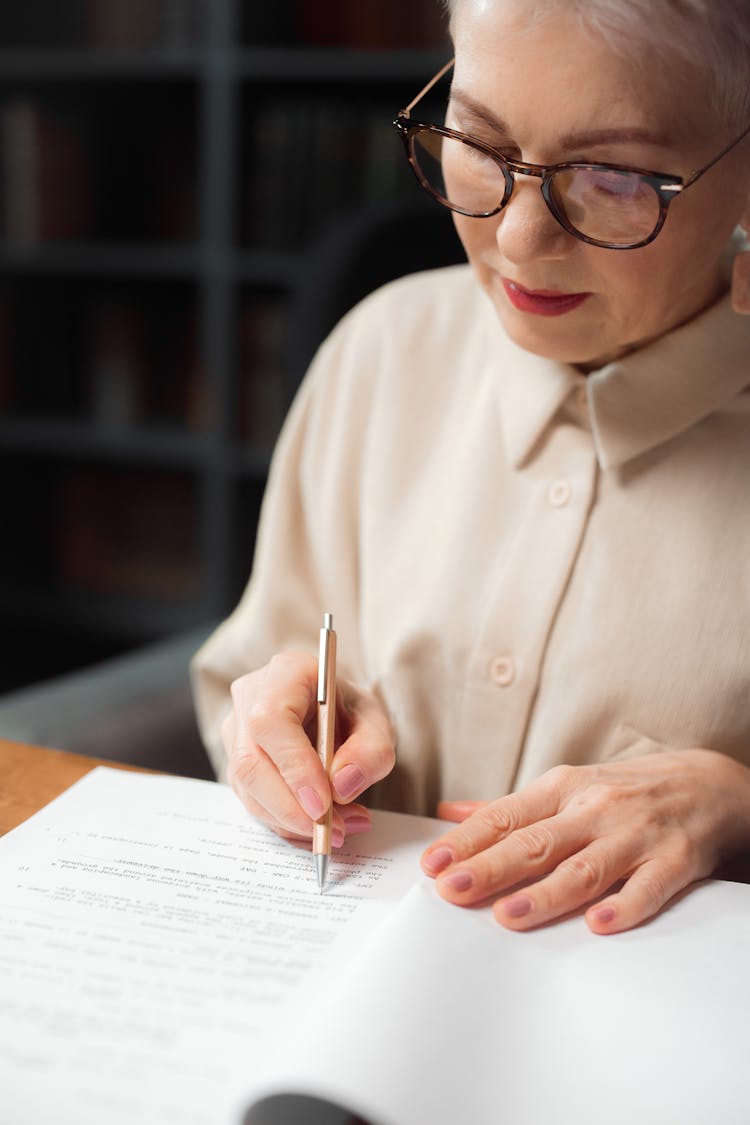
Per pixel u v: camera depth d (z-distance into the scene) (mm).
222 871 650
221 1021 519
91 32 2490
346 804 705
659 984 555
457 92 663
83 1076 481
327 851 638
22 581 2881
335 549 986
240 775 681
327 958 569
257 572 1024
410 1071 471
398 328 989
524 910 588
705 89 608
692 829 670
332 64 2303
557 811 682
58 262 2562
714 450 806
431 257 1568
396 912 591
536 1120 468
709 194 647
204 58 2371
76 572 2857
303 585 1003
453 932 573
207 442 2592
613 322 711
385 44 2320
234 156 2395
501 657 847
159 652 1343
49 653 2955
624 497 818
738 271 711
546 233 655
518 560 844
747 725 798
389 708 906
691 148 626
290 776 660
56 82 2576
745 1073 502
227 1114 465
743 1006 544
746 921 616
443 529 907
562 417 845
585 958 571
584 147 627
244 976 551
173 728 1180
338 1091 455
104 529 2812
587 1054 506
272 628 991
